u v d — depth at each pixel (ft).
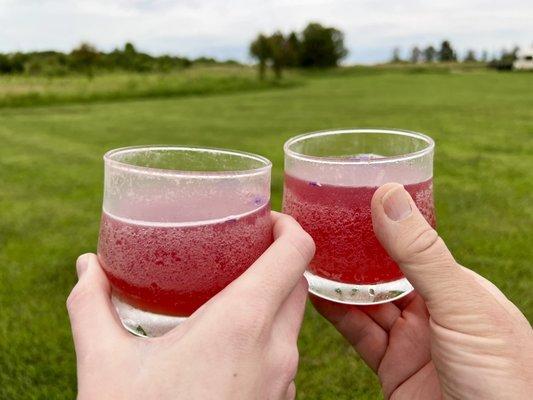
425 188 0.85
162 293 0.67
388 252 0.80
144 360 0.60
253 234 0.71
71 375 1.67
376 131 0.98
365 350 1.08
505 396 0.74
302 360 1.71
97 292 0.70
